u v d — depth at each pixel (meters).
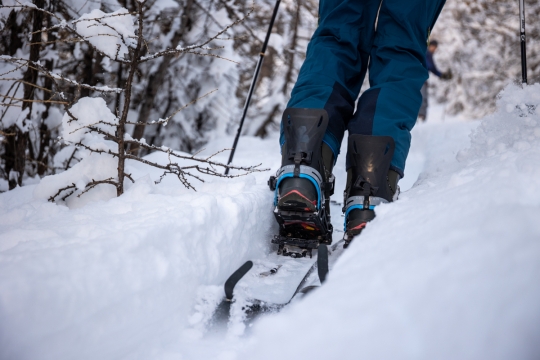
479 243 0.69
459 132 5.21
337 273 0.86
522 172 0.98
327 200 1.64
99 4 3.89
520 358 0.54
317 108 1.57
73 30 1.66
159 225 1.16
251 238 1.56
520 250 0.64
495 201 0.84
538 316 0.56
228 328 1.11
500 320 0.57
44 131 4.03
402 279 0.69
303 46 8.70
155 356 1.00
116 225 1.20
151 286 1.06
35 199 1.76
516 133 1.59
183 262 1.18
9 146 3.69
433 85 13.72
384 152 1.48
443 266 0.68
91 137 1.83
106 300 0.95
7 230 1.21
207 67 6.84
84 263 0.96
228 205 1.46
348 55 1.75
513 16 11.46
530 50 11.21
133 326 0.99
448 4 12.31
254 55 7.90
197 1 6.25
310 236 1.65
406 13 1.69
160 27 5.77
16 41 3.48
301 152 1.49
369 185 1.45
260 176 2.77
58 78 1.69
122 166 1.75
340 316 0.66
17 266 0.88
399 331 0.60
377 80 1.70
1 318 0.79
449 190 1.11
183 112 7.14
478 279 0.62
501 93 1.71
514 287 0.59
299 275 1.41
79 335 0.88
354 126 1.59
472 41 12.58
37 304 0.83
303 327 0.67
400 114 1.60
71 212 1.38
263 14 7.86
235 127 7.99
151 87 5.81
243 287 1.30
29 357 0.80
